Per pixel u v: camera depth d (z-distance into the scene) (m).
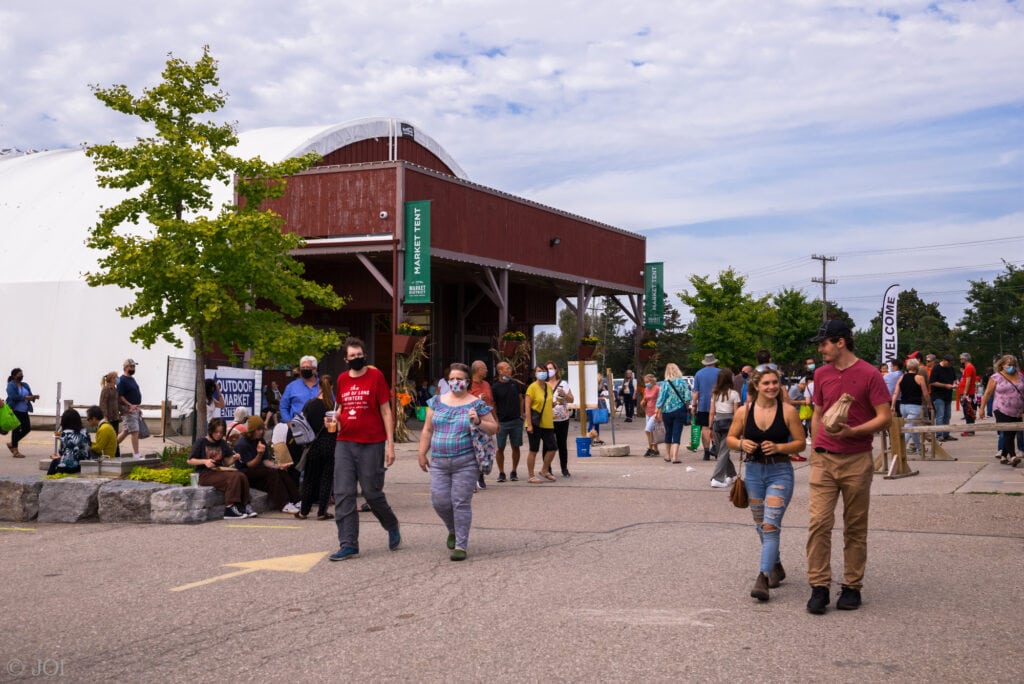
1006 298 94.50
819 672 5.14
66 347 30.27
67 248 32.12
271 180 17.84
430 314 38.47
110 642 5.99
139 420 19.47
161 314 16.66
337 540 9.80
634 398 36.62
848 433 6.48
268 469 12.23
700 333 55.56
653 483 14.31
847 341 6.76
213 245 16.20
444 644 5.80
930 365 21.91
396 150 39.62
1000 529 9.52
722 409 13.57
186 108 16.36
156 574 8.12
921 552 8.49
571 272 36.72
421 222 26.86
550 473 15.38
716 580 7.53
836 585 7.32
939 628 6.02
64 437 13.34
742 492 7.16
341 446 8.84
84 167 37.56
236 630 6.22
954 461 16.50
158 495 11.19
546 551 8.88
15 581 7.94
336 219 27.77
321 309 33.09
